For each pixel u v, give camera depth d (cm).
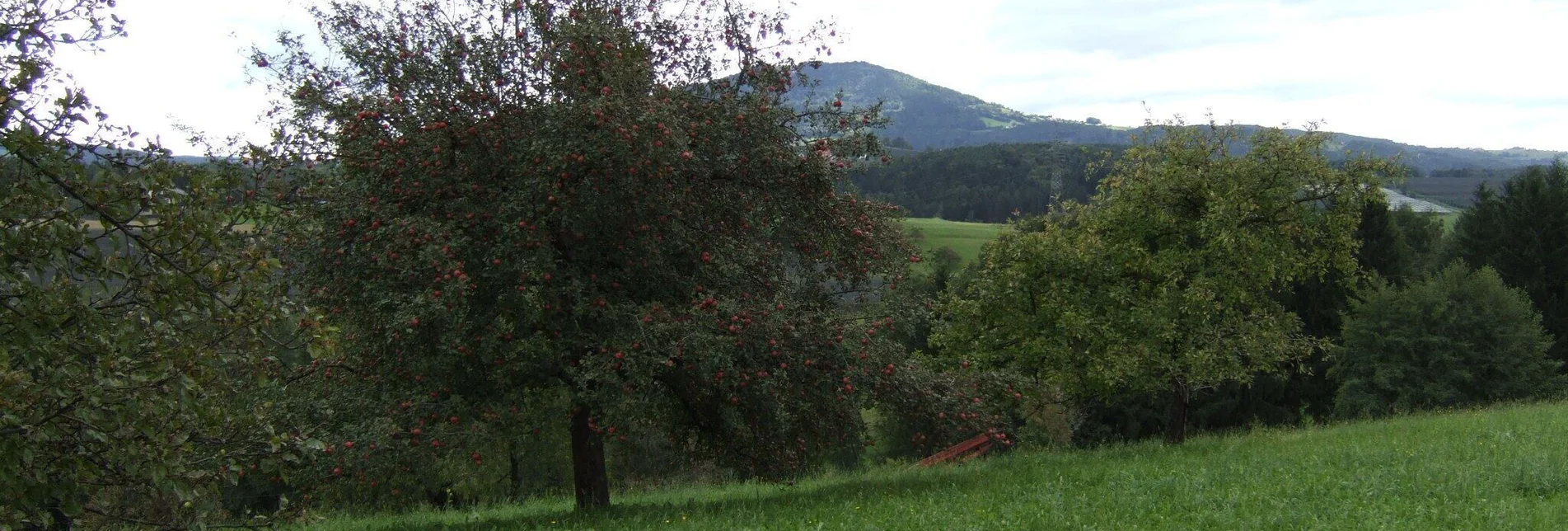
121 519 959
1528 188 5312
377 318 1235
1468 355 4434
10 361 733
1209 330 2100
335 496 1392
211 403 838
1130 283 2214
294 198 1268
